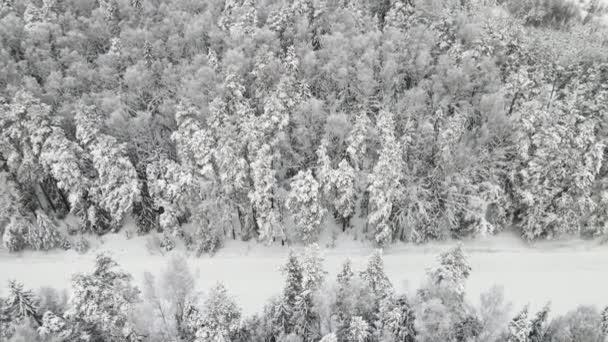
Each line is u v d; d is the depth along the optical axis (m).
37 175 42.78
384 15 57.19
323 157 38.81
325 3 53.12
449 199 40.81
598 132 42.94
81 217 43.75
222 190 41.09
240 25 51.09
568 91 46.59
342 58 46.06
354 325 26.64
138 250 43.28
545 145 40.03
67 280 40.75
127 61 50.03
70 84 45.84
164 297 30.12
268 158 38.69
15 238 42.06
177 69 48.84
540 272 40.97
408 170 42.06
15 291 29.19
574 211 41.53
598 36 56.00
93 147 40.06
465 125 44.06
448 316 25.64
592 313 29.61
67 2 57.62
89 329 29.00
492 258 42.12
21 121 40.41
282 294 31.41
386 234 40.34
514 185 42.03
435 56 49.75
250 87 47.31
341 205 40.75
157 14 57.72
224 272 41.19
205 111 42.88
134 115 46.94
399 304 28.34
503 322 27.34
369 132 40.88
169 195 40.59
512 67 48.12
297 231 41.72
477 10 56.44
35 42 51.00
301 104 41.53
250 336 30.11
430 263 41.31
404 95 45.75
